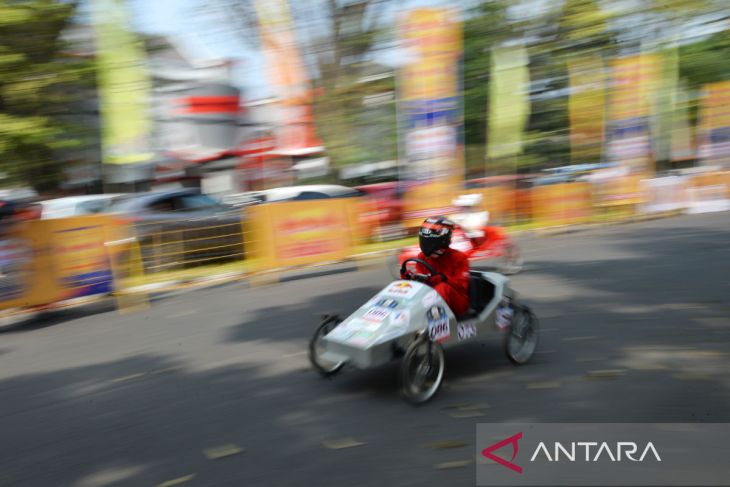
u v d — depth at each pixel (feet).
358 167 60.80
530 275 31.58
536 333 18.95
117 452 13.74
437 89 45.47
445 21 44.98
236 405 16.11
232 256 37.50
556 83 67.77
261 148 60.80
